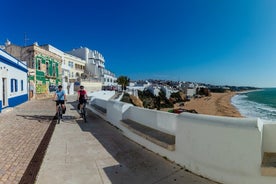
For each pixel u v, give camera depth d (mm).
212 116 4238
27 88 25547
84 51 71938
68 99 28750
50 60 34594
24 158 5457
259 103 80562
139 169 4711
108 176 4402
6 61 16656
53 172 4602
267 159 3674
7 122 10445
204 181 4066
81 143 6738
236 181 3697
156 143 5453
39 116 12625
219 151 3916
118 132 8250
